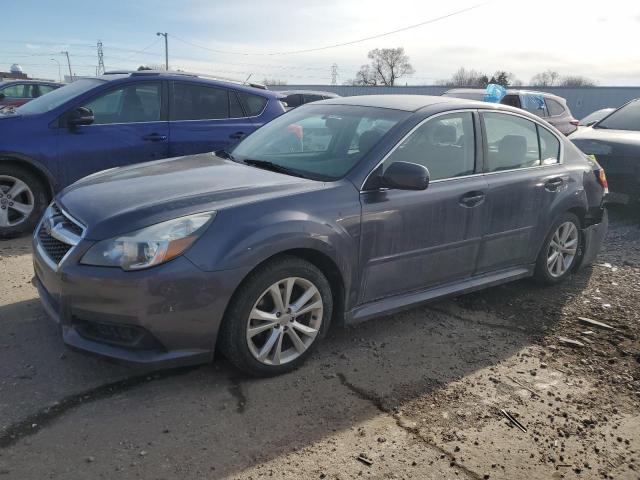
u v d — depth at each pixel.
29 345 3.48
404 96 4.52
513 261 4.58
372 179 3.57
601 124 8.73
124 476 2.43
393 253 3.68
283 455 2.63
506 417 3.05
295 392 3.16
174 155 6.51
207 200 3.11
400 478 2.53
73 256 2.93
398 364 3.56
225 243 2.96
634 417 3.13
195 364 3.07
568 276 5.37
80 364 3.30
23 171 5.68
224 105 6.90
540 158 4.79
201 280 2.89
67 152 5.83
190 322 2.92
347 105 4.39
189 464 2.53
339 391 3.20
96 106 6.07
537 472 2.63
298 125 4.36
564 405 3.21
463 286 4.23
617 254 6.24
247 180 3.48
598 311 4.60
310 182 3.48
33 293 4.27
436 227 3.87
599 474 2.65
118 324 2.86
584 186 5.07
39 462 2.48
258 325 3.16
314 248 3.24
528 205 4.52
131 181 3.54
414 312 4.39
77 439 2.65
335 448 2.71
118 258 2.84
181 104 6.59
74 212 3.19
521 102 13.05
